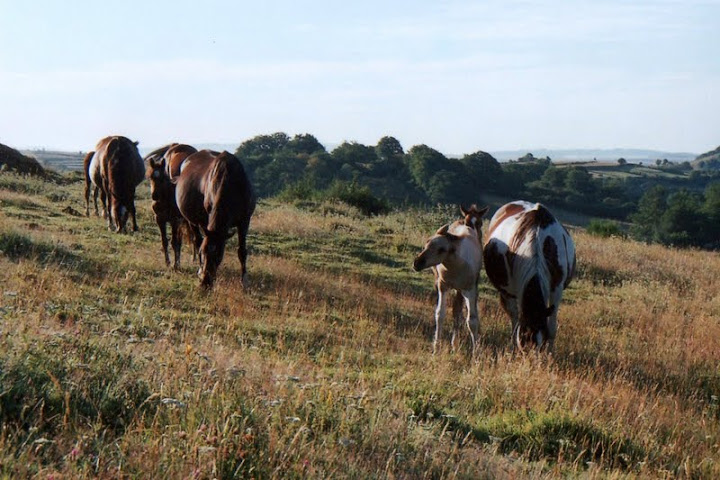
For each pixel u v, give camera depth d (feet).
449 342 36.22
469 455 19.67
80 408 17.04
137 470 14.19
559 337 40.40
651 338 43.91
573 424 23.54
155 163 43.88
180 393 18.42
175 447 15.17
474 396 26.23
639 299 55.11
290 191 102.58
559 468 20.47
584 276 62.85
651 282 60.49
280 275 44.86
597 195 370.53
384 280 52.60
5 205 60.64
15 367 17.61
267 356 27.66
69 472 13.60
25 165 94.02
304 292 42.09
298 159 344.69
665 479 21.57
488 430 23.02
